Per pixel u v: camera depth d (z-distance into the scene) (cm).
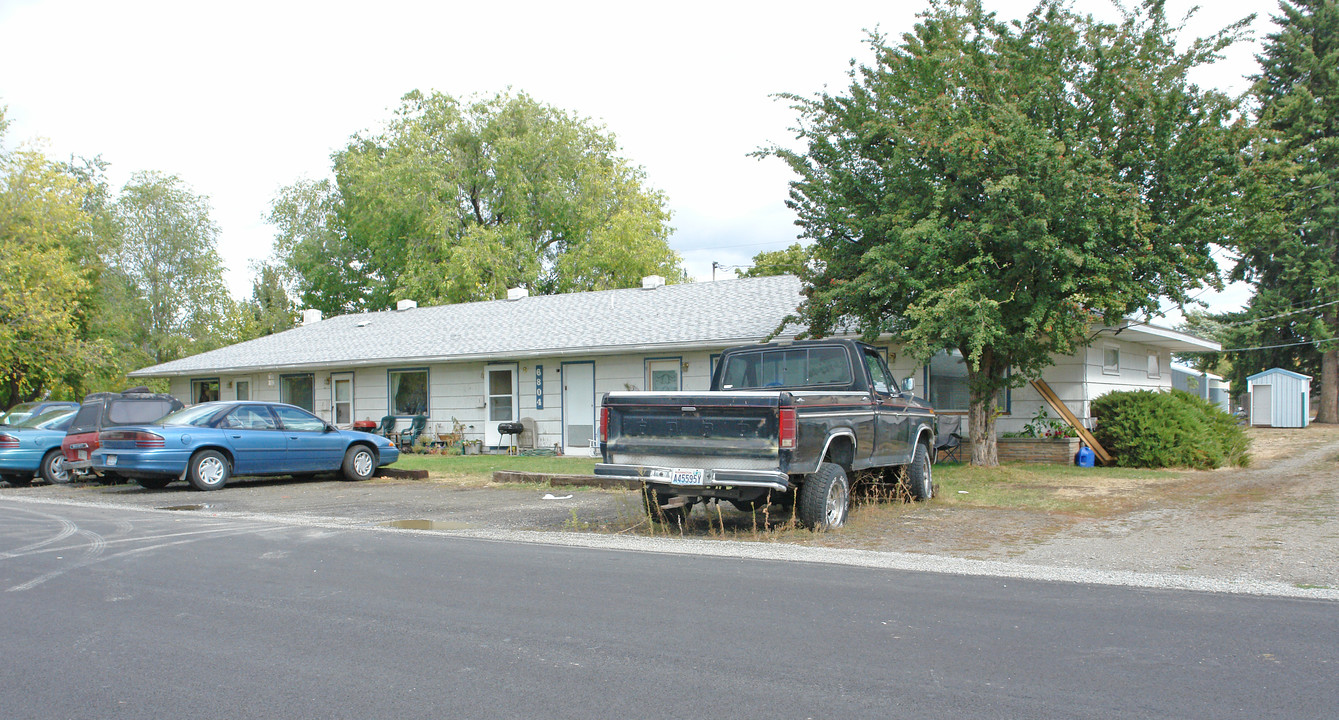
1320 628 495
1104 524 907
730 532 904
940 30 1401
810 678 424
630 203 4166
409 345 2398
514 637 502
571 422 2120
